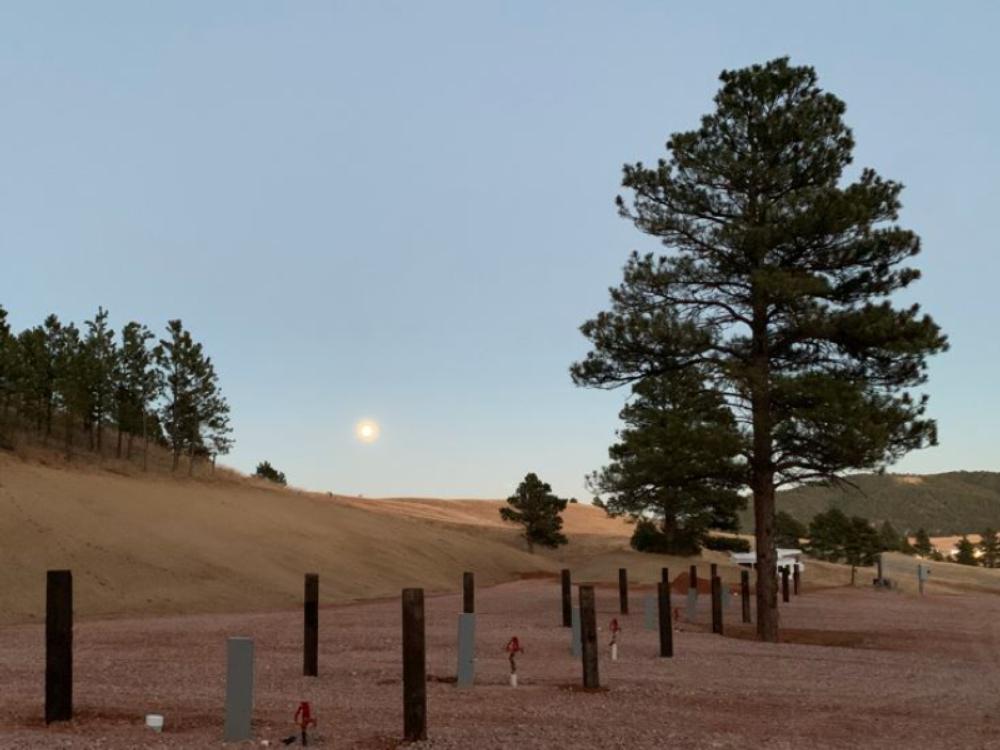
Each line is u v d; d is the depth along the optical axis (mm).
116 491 49438
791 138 26906
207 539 44250
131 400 65938
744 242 25141
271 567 42594
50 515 39750
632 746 9422
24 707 11195
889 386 26453
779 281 24219
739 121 27453
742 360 26391
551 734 9969
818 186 26688
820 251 26297
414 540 61875
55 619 10203
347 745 9273
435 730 10078
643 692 13555
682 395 26969
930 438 24359
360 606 35469
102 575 34312
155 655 17641
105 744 8844
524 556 72312
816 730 10844
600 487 29031
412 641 9570
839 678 16125
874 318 24609
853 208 24594
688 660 18234
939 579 73875
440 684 14039
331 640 21031
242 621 26531
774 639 24578
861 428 23344
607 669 16422
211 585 36781
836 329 25188
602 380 27750
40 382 63594
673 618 30234
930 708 12883
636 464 26781
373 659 17406
